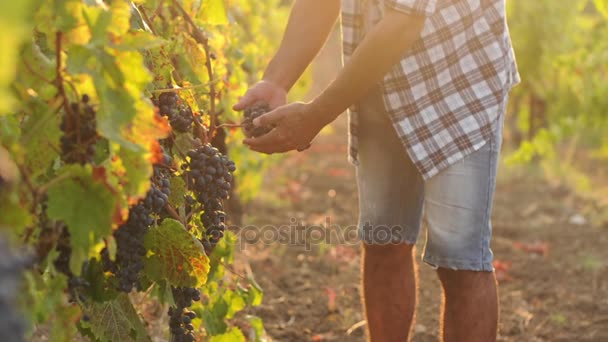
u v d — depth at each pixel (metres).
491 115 3.48
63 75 2.23
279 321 5.69
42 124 2.24
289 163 12.23
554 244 8.21
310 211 9.30
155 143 2.27
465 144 3.45
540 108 12.94
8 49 1.60
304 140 3.46
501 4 3.55
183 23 3.58
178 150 3.11
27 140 2.24
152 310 4.93
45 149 2.28
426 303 6.20
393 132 3.77
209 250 3.14
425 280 6.75
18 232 2.10
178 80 3.46
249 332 4.89
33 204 2.15
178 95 3.21
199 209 3.17
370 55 3.24
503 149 13.90
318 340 5.38
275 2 9.55
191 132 3.32
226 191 3.12
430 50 3.47
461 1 3.45
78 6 2.15
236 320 5.24
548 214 9.64
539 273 7.15
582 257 7.69
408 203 3.89
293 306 5.98
